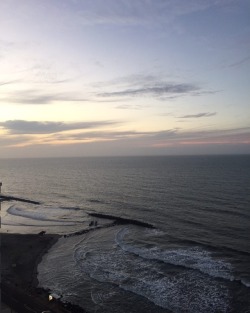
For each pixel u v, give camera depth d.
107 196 103.62
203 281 38.09
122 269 42.47
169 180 138.75
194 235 56.91
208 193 99.00
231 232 58.00
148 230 61.47
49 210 85.50
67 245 53.62
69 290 37.06
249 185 113.81
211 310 31.94
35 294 34.66
